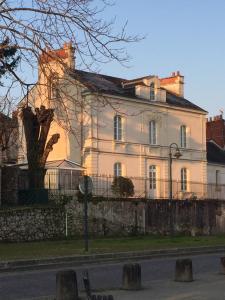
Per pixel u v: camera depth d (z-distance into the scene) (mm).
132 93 45812
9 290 12633
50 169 37250
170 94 51719
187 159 49281
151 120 46688
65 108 17469
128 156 44469
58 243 26281
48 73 17047
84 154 42125
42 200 30906
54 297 11141
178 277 13773
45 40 16391
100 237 31156
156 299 11000
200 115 51125
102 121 42625
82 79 17406
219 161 54656
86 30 16156
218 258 21531
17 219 27641
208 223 38406
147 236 33188
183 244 26219
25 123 31359
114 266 18312
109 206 32531
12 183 31328
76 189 33656
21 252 20594
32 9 16281
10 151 38281
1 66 18312
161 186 45750
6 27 16281
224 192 47562
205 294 11586
